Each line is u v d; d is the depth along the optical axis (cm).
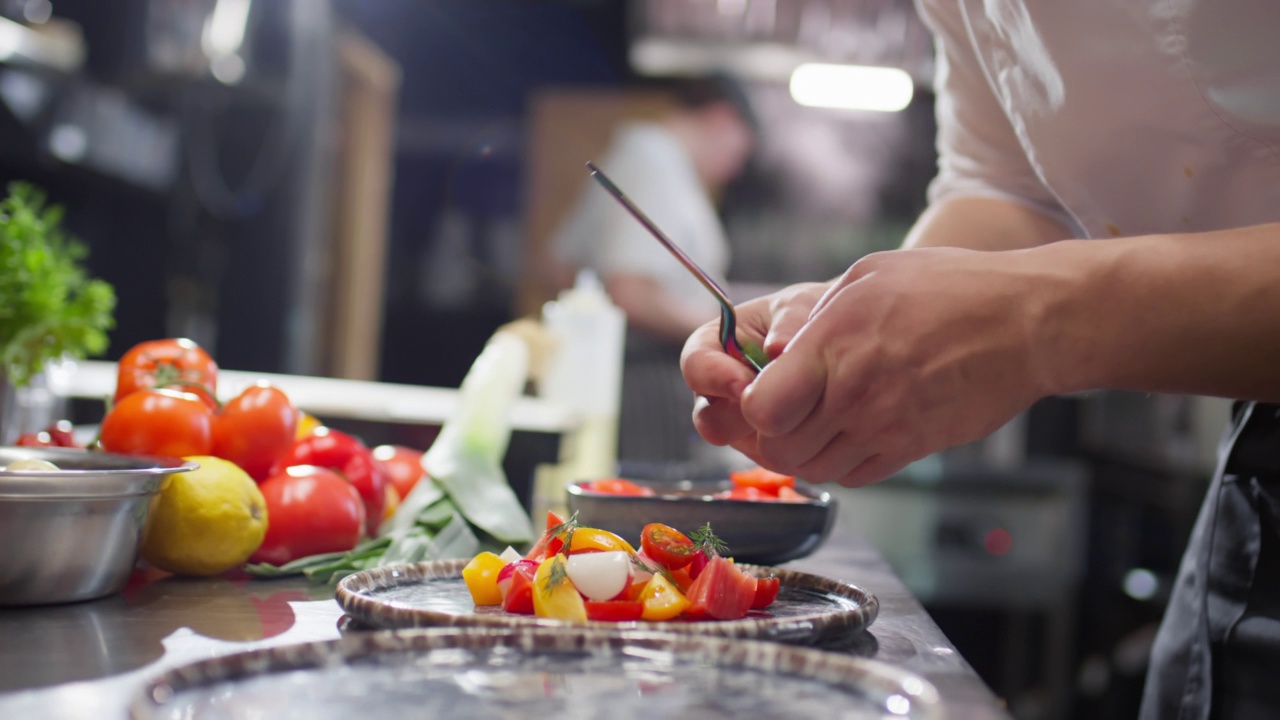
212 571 96
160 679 61
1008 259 80
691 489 122
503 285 450
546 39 439
